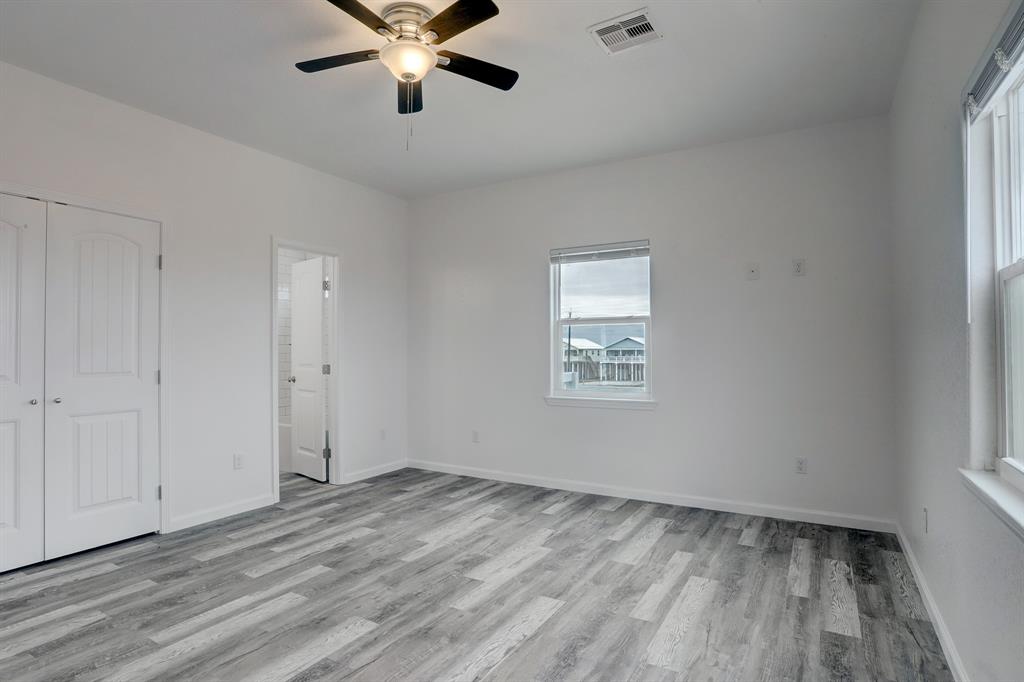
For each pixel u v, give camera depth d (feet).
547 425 15.42
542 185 15.56
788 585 8.87
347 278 16.01
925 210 7.86
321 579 9.23
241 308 13.19
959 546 6.27
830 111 11.42
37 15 8.11
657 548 10.59
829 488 11.97
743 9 7.97
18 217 9.66
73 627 7.66
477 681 6.40
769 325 12.58
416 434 17.89
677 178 13.65
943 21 6.69
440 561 10.00
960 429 6.22
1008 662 4.69
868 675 6.48
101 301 10.74
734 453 12.92
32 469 9.82
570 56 9.26
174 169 11.91
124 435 11.05
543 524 12.07
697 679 6.44
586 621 7.80
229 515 12.77
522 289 15.88
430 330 17.62
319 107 11.22
